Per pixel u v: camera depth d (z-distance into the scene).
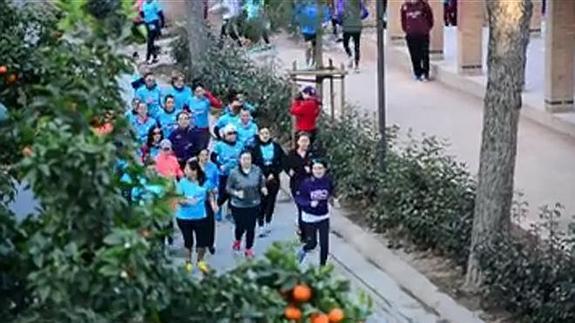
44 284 10.65
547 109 49.66
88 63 11.56
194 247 35.22
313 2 46.34
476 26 57.44
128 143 11.61
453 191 35.16
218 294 11.72
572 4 48.88
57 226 10.88
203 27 59.44
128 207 11.20
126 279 10.73
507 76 30.28
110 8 11.59
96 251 10.77
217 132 40.41
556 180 41.47
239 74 55.28
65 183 10.74
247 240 35.19
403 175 37.09
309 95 44.16
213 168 38.59
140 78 44.69
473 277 31.23
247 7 51.28
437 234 34.28
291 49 66.12
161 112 44.56
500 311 29.95
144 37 11.80
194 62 59.16
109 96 11.74
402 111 53.69
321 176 33.53
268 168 38.12
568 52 49.12
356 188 39.94
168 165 34.12
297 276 11.99
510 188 30.88
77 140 10.80
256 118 50.91
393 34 66.38
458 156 45.00
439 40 62.06
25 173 10.78
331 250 36.25
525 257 29.23
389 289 32.75
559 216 34.09
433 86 59.41
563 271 28.34
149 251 11.05
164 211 11.41
